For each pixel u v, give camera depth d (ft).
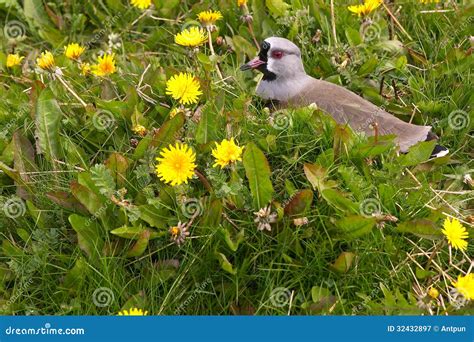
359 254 30.55
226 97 36.91
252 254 30.66
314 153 33.83
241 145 33.50
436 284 30.58
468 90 37.52
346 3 41.60
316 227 31.07
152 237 30.40
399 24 40.65
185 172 29.94
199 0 42.50
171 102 36.14
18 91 37.52
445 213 31.45
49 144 33.37
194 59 37.11
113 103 34.37
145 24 42.63
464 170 34.09
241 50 39.68
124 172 31.96
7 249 31.14
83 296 30.25
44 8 43.29
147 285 30.22
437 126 36.73
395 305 29.04
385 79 38.83
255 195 30.66
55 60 38.75
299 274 30.40
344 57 38.75
